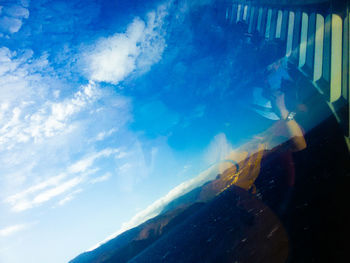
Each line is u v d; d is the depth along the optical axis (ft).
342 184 9.56
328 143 13.71
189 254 12.12
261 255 8.89
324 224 8.32
